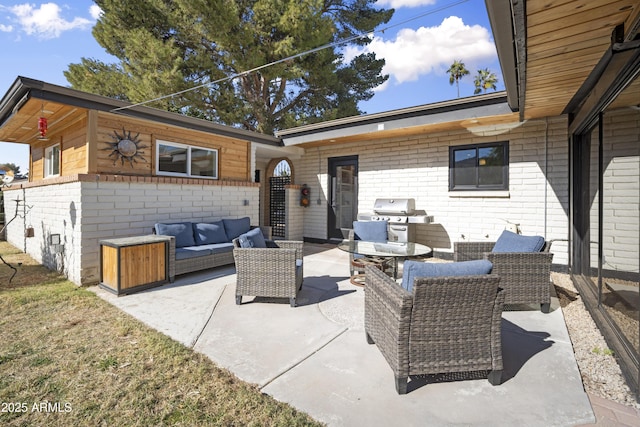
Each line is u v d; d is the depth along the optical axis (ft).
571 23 7.71
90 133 15.69
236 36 29.01
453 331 7.04
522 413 6.34
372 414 6.31
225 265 19.72
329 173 28.68
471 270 7.20
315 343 9.30
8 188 27.35
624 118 10.28
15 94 14.46
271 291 12.36
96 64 35.09
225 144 22.65
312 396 6.86
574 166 15.94
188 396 6.79
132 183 17.03
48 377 7.45
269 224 33.42
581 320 11.10
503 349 8.94
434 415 6.29
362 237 19.07
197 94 31.71
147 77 29.14
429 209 22.99
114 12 29.53
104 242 14.28
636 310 9.75
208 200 21.01
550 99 14.30
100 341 9.26
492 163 20.53
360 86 41.29
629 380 7.18
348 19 36.70
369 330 9.01
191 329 10.21
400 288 7.36
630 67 8.09
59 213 17.25
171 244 15.65
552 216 18.60
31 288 14.56
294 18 29.53
